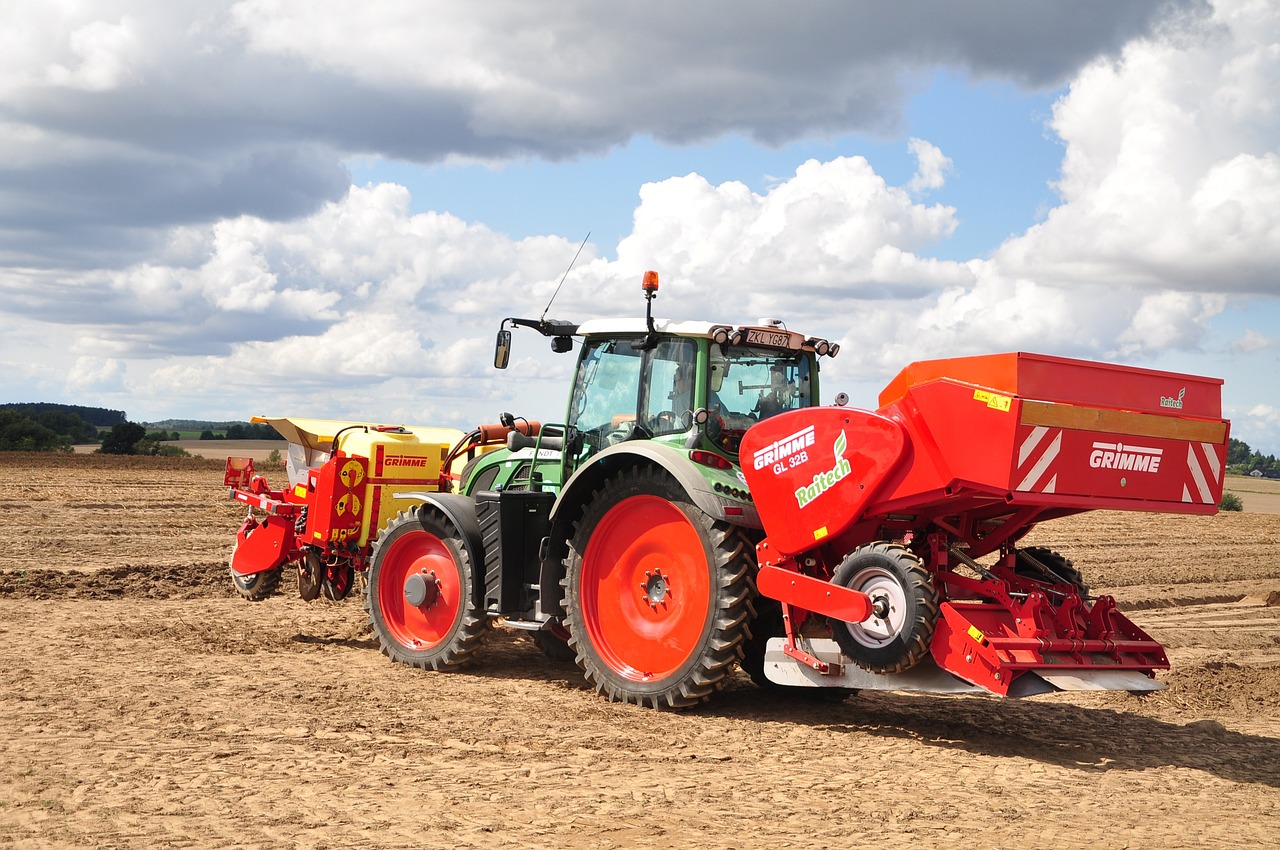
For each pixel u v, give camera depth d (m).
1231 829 4.91
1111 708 7.72
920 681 6.41
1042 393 5.99
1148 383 6.42
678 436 7.65
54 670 7.46
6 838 4.21
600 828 4.58
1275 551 22.41
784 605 6.84
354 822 4.54
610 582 7.64
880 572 6.41
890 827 4.75
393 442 9.63
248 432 85.62
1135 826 4.90
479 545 8.27
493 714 6.79
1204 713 7.63
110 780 5.00
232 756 5.51
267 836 4.32
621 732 6.46
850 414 6.57
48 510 19.91
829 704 7.60
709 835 4.55
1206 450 6.60
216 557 14.48
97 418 104.56
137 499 22.81
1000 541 6.98
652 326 7.80
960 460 6.09
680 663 7.16
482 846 4.30
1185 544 23.47
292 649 8.84
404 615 8.70
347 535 9.45
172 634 9.09
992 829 4.77
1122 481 6.26
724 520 6.96
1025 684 6.08
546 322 8.65
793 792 5.27
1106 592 14.98
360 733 6.13
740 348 7.86
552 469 8.66
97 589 11.38
